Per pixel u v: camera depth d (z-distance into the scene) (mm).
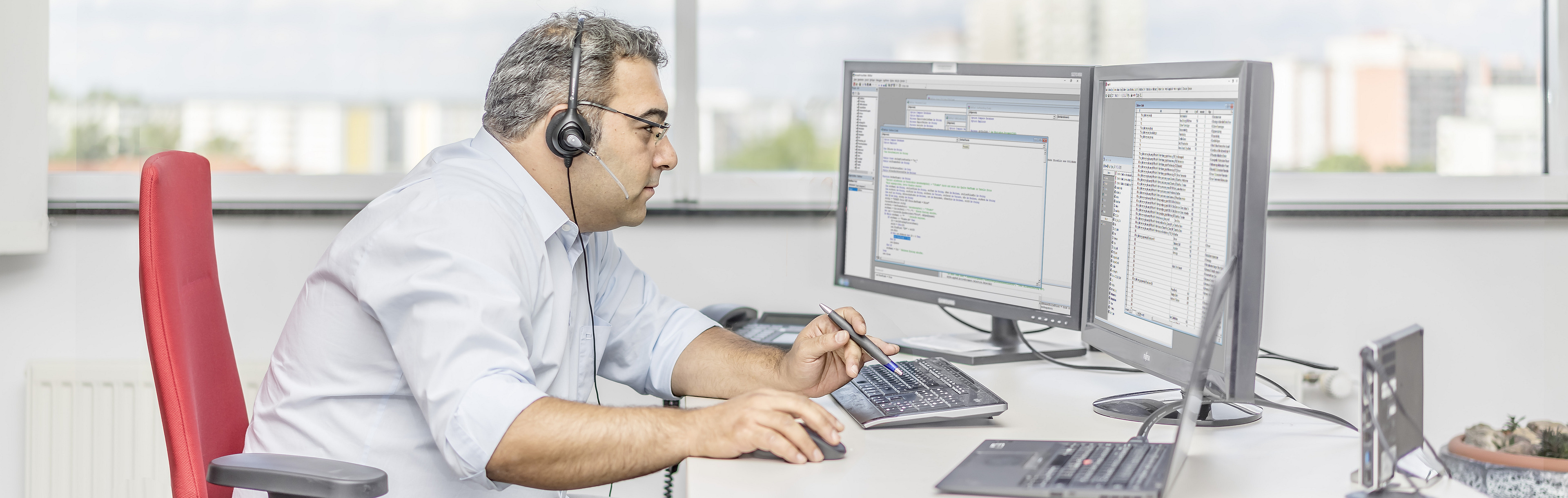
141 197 905
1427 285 1741
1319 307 1732
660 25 1791
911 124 1378
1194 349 925
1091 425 983
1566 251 1739
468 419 842
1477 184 1864
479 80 1820
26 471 1678
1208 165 905
